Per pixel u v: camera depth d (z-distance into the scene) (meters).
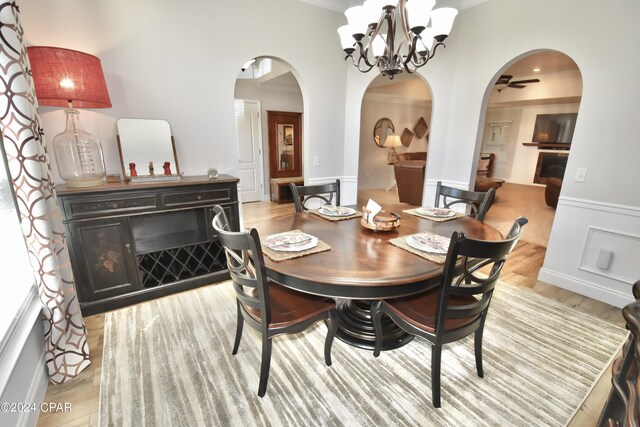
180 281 2.49
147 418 1.38
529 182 8.46
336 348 1.86
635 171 2.16
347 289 1.27
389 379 1.62
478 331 1.56
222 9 2.58
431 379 1.50
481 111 3.09
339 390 1.54
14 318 1.31
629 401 0.69
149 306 2.30
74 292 1.64
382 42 1.97
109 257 2.16
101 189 2.01
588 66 2.28
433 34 1.81
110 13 2.16
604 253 2.36
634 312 0.67
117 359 1.75
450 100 3.32
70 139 2.03
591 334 1.99
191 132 2.64
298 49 3.05
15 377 1.27
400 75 5.16
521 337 1.95
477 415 1.40
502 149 8.92
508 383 1.59
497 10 2.79
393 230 1.81
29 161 1.38
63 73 1.75
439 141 3.44
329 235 1.73
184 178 2.54
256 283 1.35
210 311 2.25
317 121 3.36
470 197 2.29
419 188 5.28
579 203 2.45
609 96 2.21
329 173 3.62
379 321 1.67
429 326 1.38
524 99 6.53
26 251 1.61
